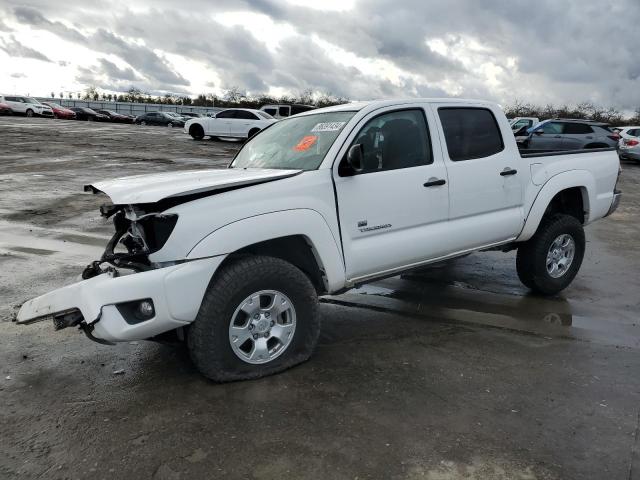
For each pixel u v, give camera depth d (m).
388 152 4.20
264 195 3.52
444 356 4.10
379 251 4.09
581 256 5.75
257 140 4.86
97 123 41.31
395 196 4.14
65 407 3.27
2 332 4.34
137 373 3.73
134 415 3.19
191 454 2.82
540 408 3.35
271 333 3.67
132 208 3.33
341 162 3.88
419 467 2.74
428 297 5.57
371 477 2.66
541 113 44.03
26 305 3.66
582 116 43.75
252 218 3.44
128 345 4.19
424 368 3.88
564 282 5.65
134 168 15.03
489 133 4.89
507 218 4.97
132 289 3.13
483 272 6.55
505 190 4.92
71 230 7.99
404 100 4.36
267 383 3.58
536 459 2.82
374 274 4.18
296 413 3.22
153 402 3.34
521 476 2.69
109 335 3.13
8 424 3.08
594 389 3.62
